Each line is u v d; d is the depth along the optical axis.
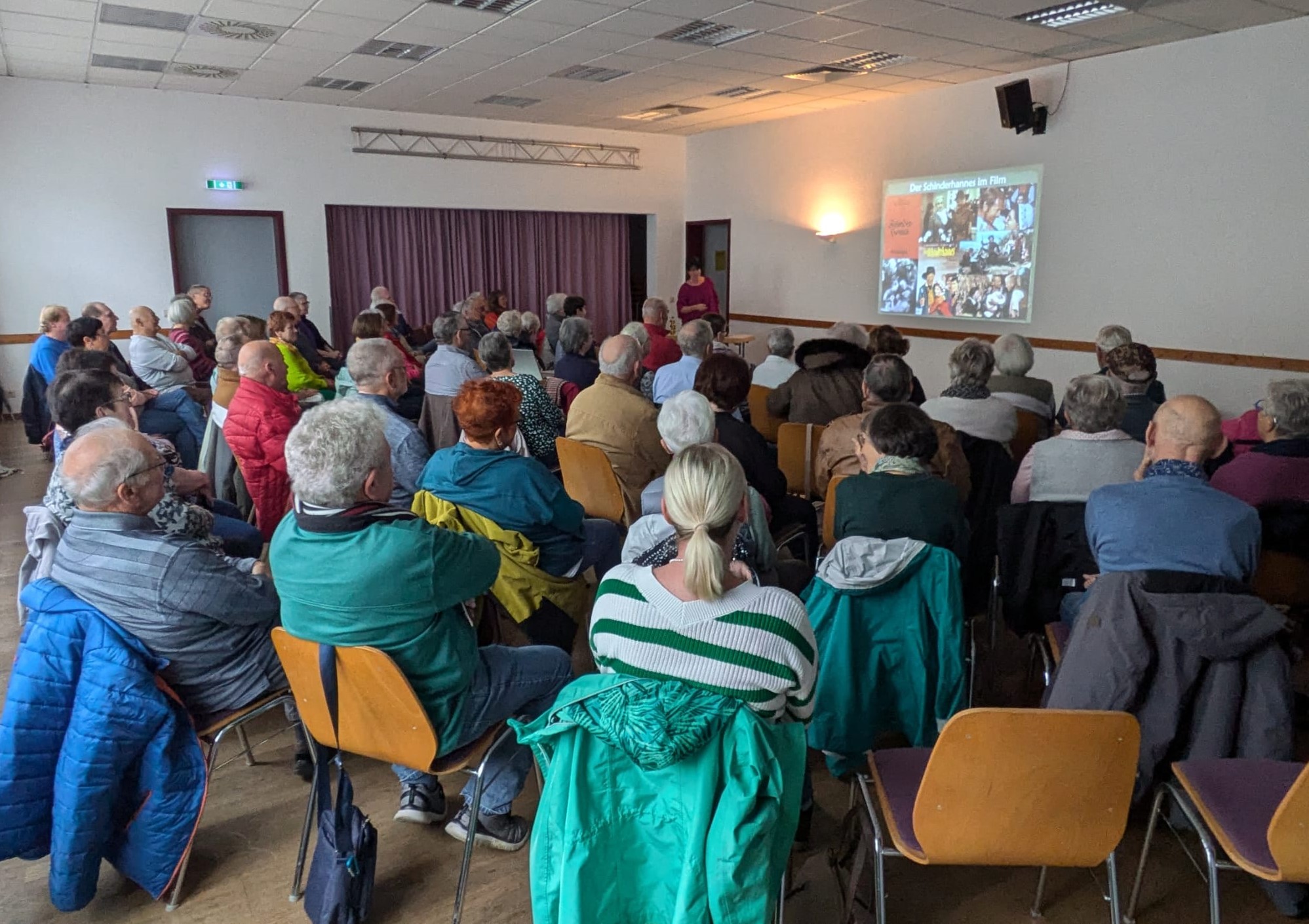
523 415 3.57
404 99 8.26
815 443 3.57
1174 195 6.13
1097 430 2.38
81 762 1.67
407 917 1.87
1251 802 1.57
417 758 1.69
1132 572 1.78
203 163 8.11
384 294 7.55
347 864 1.72
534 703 1.95
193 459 4.91
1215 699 1.74
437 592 1.65
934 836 1.45
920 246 8.08
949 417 3.09
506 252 10.09
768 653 1.26
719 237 11.03
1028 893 1.95
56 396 2.50
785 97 8.11
